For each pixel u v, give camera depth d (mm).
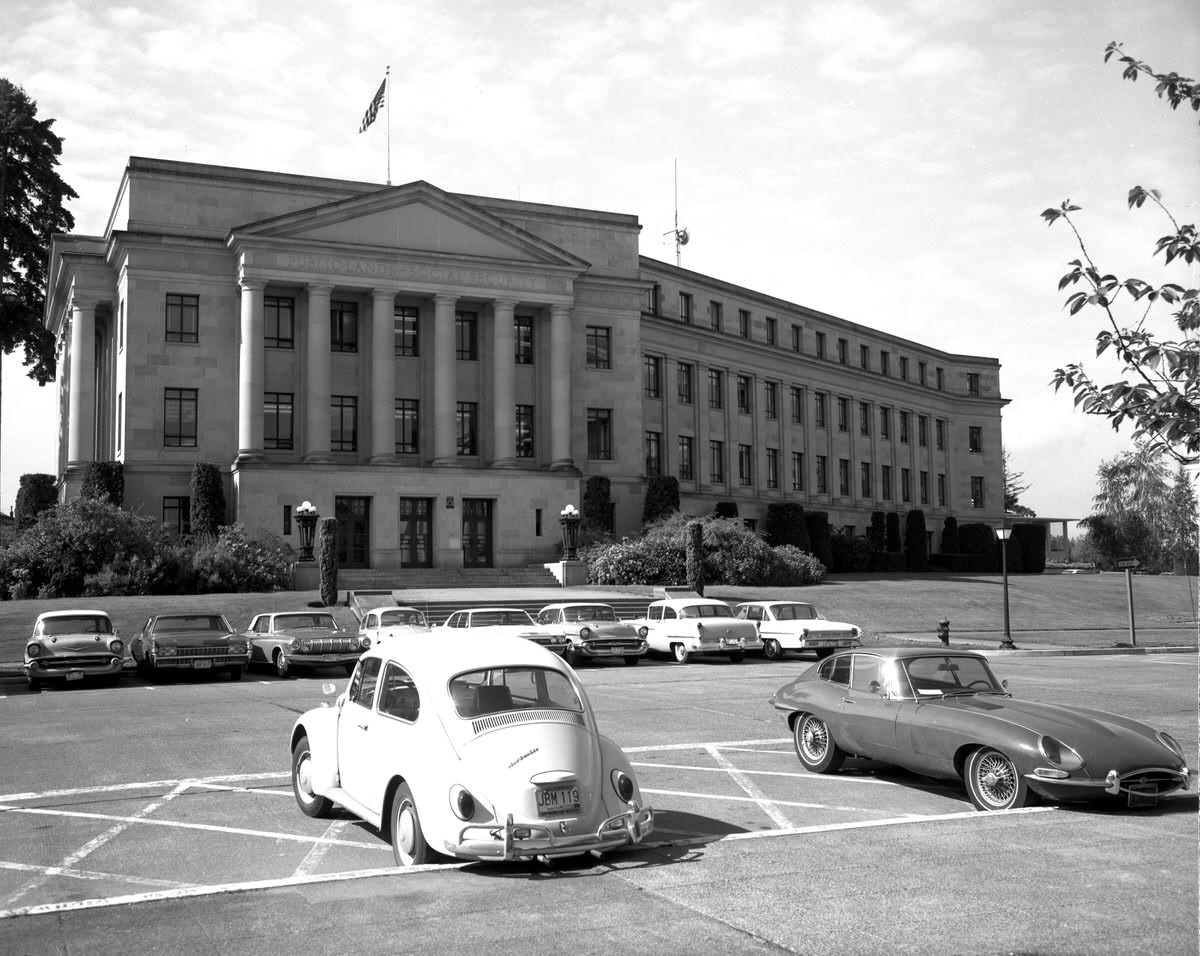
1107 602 52219
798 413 70625
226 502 45125
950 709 11102
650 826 8375
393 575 44156
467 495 47719
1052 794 9961
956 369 87938
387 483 46219
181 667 24953
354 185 49344
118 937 6520
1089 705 18984
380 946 6320
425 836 8086
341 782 9789
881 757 11852
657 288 60156
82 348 47406
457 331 50719
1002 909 6957
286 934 6551
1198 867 7859
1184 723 16688
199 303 45656
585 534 49219
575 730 8430
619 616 38094
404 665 9008
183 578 39344
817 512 63500
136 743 15266
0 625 32031
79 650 23844
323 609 35938
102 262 47875
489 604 37875
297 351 46969
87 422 47000
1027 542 78125
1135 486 72688
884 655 12227
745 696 21000
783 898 7254
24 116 53719
